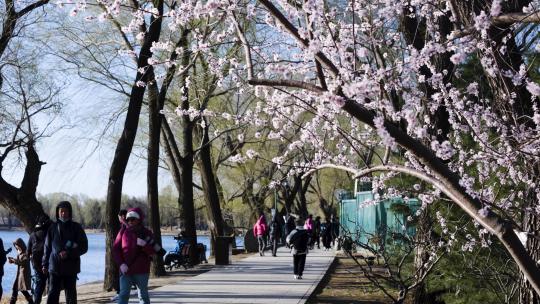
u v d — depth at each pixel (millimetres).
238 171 42750
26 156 19297
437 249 11180
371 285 14625
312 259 28734
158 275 21594
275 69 6211
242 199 45531
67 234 11586
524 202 8195
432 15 8555
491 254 10750
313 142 9070
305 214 51344
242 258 29984
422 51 5883
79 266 11688
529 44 9602
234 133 35062
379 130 4809
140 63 17875
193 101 18750
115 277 17938
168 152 30438
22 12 18547
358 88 4938
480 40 6855
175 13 7488
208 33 11062
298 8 7223
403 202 12367
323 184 54969
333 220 34781
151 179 22156
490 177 9367
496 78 7629
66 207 11688
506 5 7367
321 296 16125
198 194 46812
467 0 6945
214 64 9508
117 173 18109
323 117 6891
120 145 18344
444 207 10969
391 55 9891
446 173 5102
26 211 18781
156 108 22094
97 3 8156
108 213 18141
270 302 14391
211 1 6703
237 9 6863
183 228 26672
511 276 9430
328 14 7344
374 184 10742
